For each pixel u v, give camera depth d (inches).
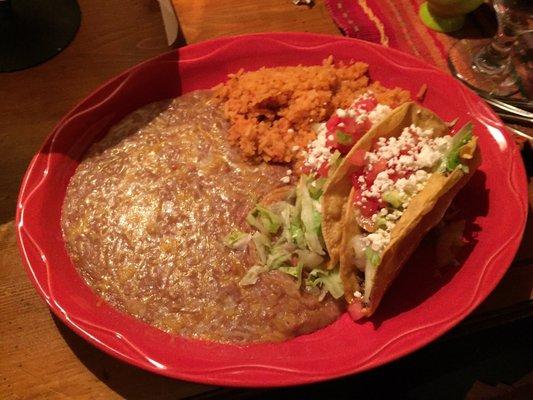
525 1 15.0
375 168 13.1
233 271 13.5
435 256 13.9
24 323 13.8
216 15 18.9
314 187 13.9
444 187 12.6
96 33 18.7
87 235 14.2
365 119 14.0
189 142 15.4
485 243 13.8
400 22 18.2
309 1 19.0
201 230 14.0
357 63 16.3
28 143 16.5
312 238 13.4
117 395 12.9
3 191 15.6
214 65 16.6
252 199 14.4
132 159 15.2
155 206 14.4
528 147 15.6
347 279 12.9
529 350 16.1
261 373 11.9
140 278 13.6
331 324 13.2
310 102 15.0
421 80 15.9
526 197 13.8
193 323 13.0
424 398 16.1
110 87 15.8
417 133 13.6
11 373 13.2
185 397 12.9
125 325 13.0
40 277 13.2
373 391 15.0
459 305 12.7
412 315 13.0
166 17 18.5
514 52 17.3
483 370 16.1
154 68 16.2
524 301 13.9
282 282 13.4
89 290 13.6
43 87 17.6
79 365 13.2
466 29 18.2
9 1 17.9
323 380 11.9
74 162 15.3
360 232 13.1
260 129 15.0
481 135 14.9
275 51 16.6
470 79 17.2
